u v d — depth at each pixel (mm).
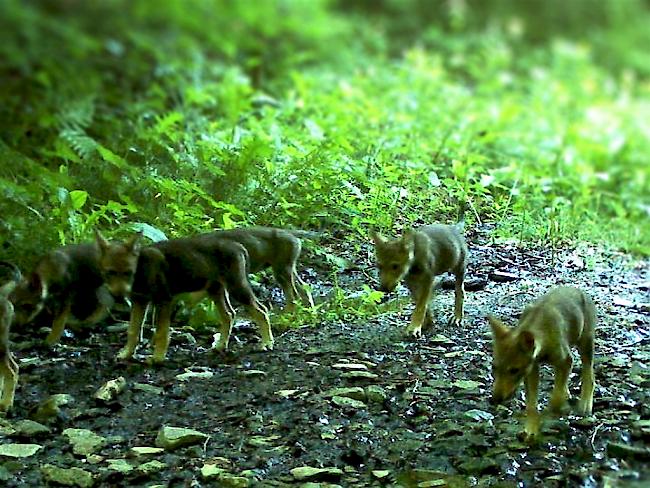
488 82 27062
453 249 11180
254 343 11078
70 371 10531
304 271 12805
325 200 13609
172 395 9859
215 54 29906
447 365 10406
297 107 19453
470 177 15516
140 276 10422
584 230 15125
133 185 13641
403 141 17078
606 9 38344
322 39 31328
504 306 12094
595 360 10562
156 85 22719
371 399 9625
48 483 8359
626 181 19891
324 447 8812
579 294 9195
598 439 8805
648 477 8227
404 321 11625
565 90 26750
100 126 18438
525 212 14594
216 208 13375
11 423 9367
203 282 10609
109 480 8391
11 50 28297
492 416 9281
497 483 8172
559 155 18828
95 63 27734
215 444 8938
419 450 8719
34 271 10727
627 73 31875
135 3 35500
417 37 34188
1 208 12969
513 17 37438
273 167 13891
